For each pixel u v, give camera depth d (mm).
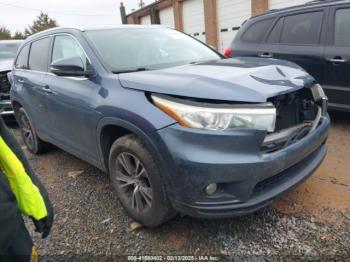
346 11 4332
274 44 5035
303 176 2436
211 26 14523
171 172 2139
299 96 2549
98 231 2637
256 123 2061
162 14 18938
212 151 2035
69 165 4117
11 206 1359
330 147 3949
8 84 6066
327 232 2389
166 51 3355
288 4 10562
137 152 2359
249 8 12266
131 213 2652
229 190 2115
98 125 2699
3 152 1424
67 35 3416
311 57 4590
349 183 3059
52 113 3518
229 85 2182
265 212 2688
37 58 4027
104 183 3498
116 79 2602
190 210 2150
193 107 2078
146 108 2256
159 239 2471
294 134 2371
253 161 2051
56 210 3002
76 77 2951
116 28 3449
